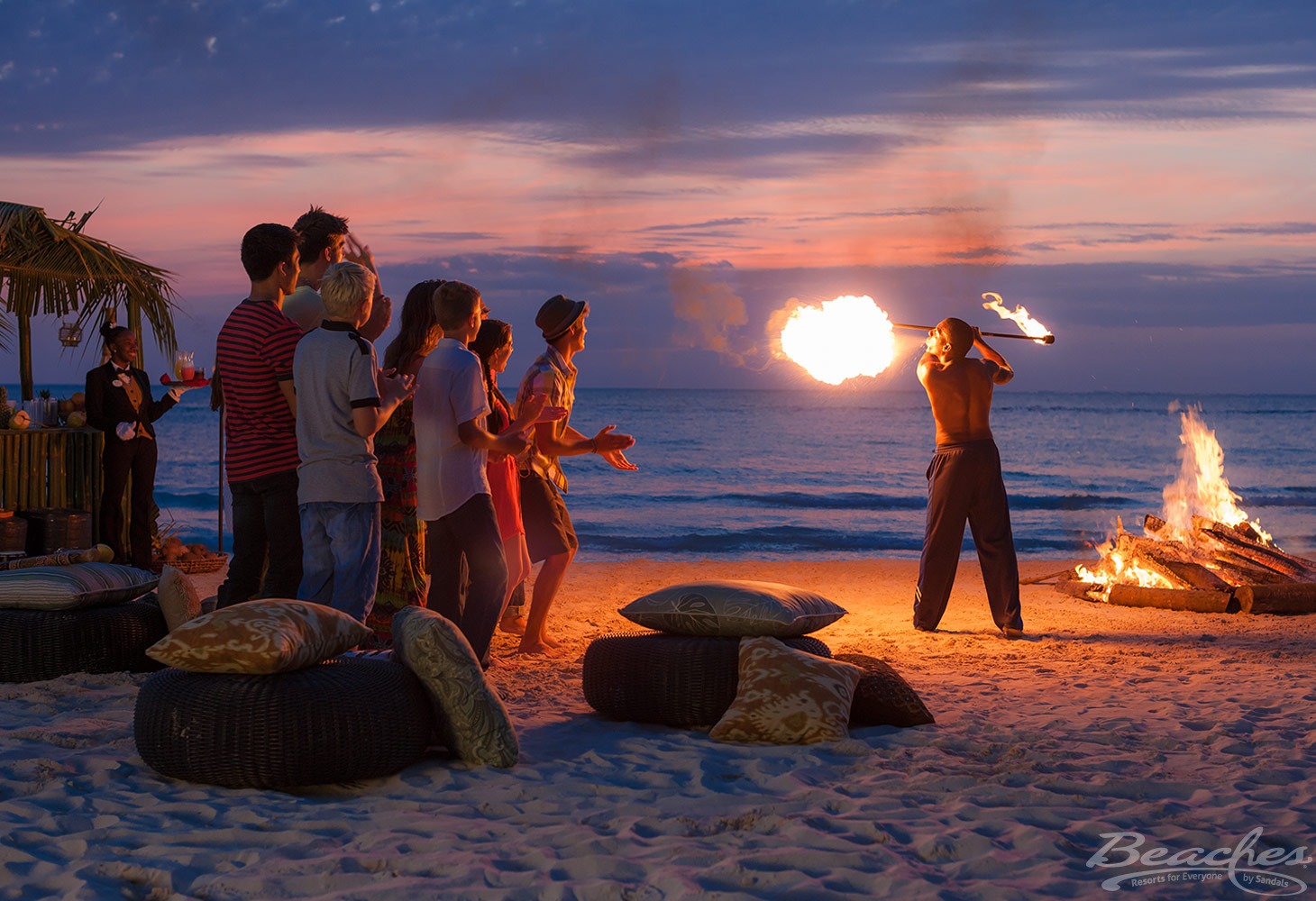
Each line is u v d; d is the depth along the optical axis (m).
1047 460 46.62
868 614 9.11
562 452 6.79
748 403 105.69
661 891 2.99
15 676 5.49
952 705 5.40
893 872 3.15
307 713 3.88
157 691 4.03
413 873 3.13
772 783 4.04
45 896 2.95
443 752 4.45
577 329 6.90
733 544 20.09
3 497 9.33
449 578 5.69
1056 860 3.29
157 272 10.74
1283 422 81.06
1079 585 10.26
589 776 4.14
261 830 3.49
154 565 10.48
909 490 33.41
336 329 5.00
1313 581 9.73
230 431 5.30
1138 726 4.95
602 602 9.14
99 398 9.90
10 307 10.07
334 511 5.00
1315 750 4.54
